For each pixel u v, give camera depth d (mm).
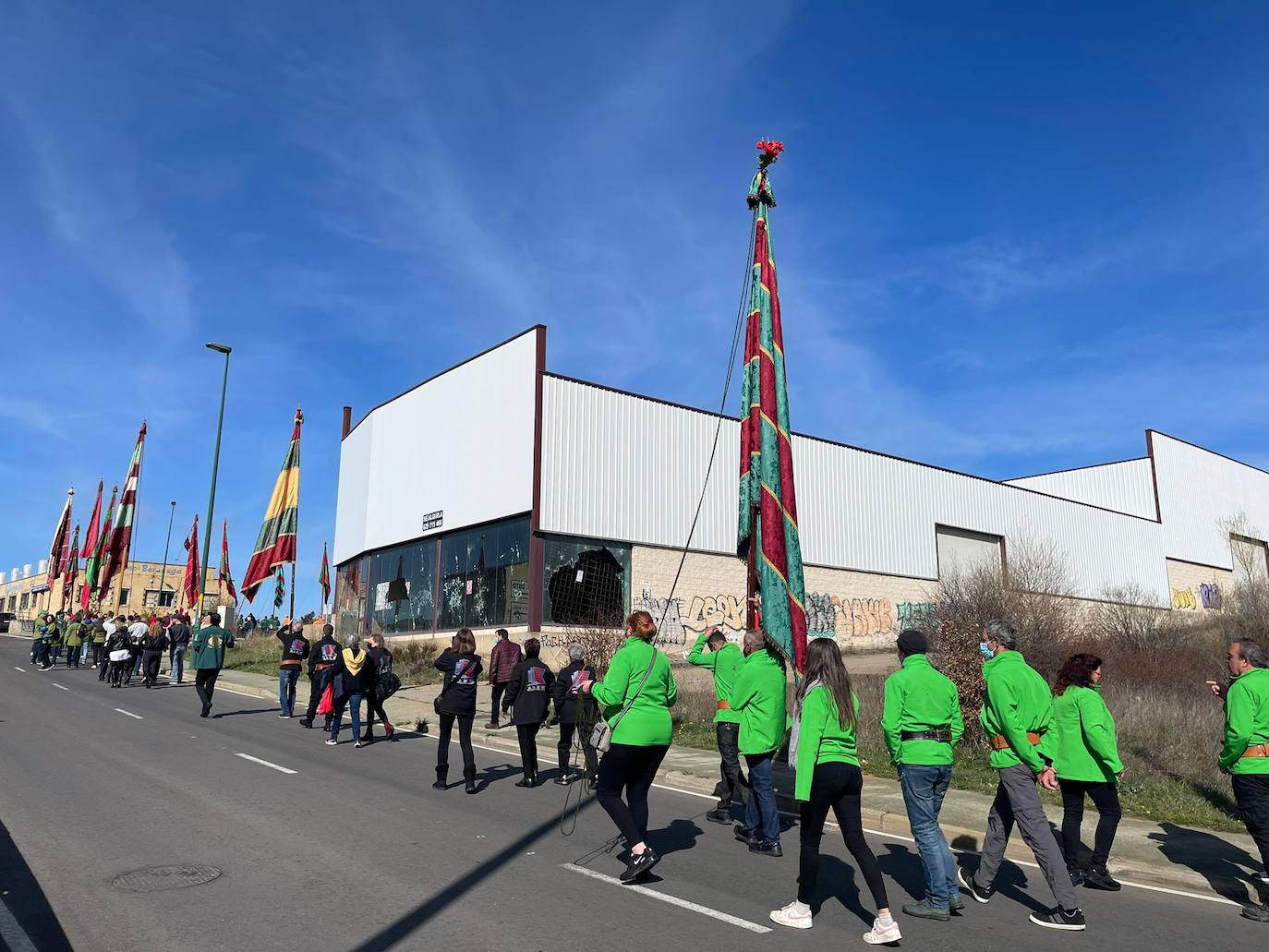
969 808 9844
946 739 6426
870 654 34719
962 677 13703
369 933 5512
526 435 28219
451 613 30828
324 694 15172
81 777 10531
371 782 10836
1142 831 8914
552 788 10992
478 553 29875
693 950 5391
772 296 14055
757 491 13656
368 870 6910
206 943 5273
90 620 33188
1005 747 6512
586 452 28719
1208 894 7090
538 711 10945
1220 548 55312
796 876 7234
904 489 38844
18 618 86312
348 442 41531
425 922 5719
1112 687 17391
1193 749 12586
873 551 36969
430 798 10000
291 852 7359
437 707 10625
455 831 8359
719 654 9562
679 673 25656
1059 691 7582
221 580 54500
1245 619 26203
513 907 6105
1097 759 7305
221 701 20922
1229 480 57938
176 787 10062
